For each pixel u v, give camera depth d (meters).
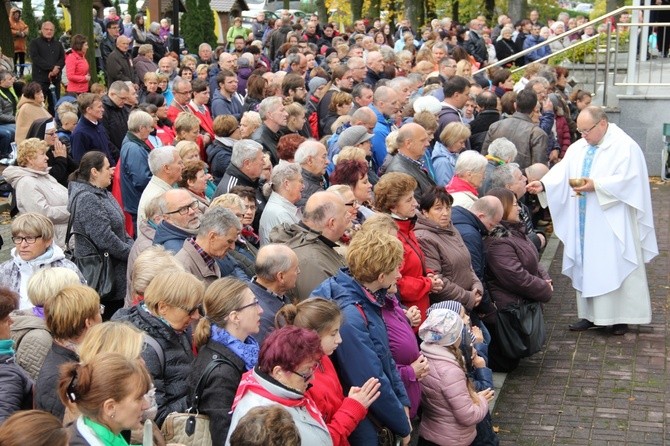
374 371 5.55
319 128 13.48
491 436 6.73
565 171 9.92
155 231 7.32
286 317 5.32
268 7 55.84
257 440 3.96
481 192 10.01
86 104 10.82
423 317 7.07
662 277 11.60
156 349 5.23
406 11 40.91
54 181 9.37
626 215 9.68
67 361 5.06
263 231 7.84
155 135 11.07
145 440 4.03
